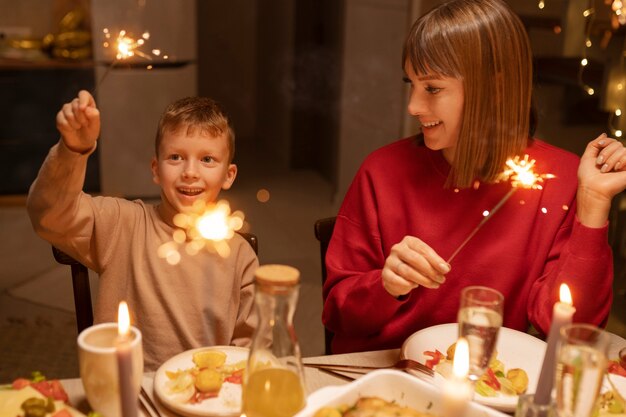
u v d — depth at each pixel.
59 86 4.16
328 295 1.50
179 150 1.42
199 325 1.45
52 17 4.61
